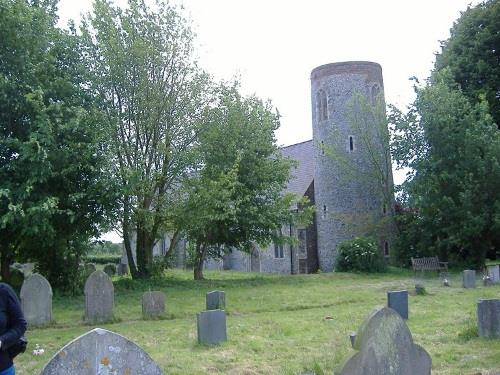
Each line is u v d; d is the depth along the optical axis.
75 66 20.38
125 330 12.62
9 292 4.82
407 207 31.25
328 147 33.34
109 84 22.62
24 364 9.35
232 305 16.80
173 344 10.80
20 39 18.03
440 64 32.72
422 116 28.83
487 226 27.02
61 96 19.05
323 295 18.95
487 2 31.94
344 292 19.78
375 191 34.38
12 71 18.14
